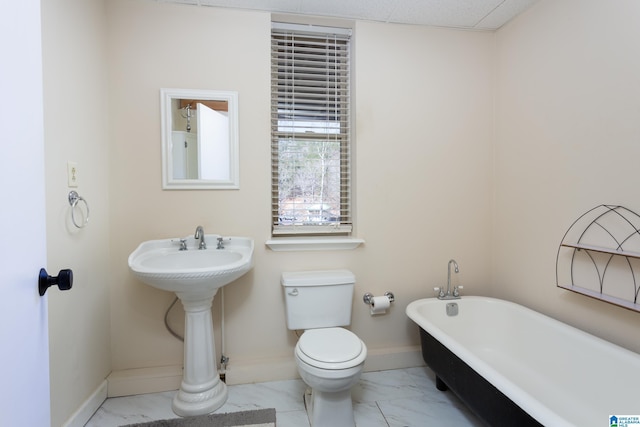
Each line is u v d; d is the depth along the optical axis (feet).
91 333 5.06
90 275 5.03
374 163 6.51
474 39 6.84
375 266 6.57
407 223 6.67
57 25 4.26
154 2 5.67
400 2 5.79
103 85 5.44
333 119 6.79
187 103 5.78
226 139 5.92
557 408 4.65
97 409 5.15
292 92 6.43
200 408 5.02
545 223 5.75
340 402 4.68
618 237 4.55
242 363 6.02
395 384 5.96
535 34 5.87
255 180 6.06
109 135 5.57
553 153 5.56
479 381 4.21
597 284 4.87
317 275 5.90
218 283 4.78
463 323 6.32
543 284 5.81
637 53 4.28
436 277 6.82
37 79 2.24
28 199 2.11
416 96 6.63
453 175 6.84
